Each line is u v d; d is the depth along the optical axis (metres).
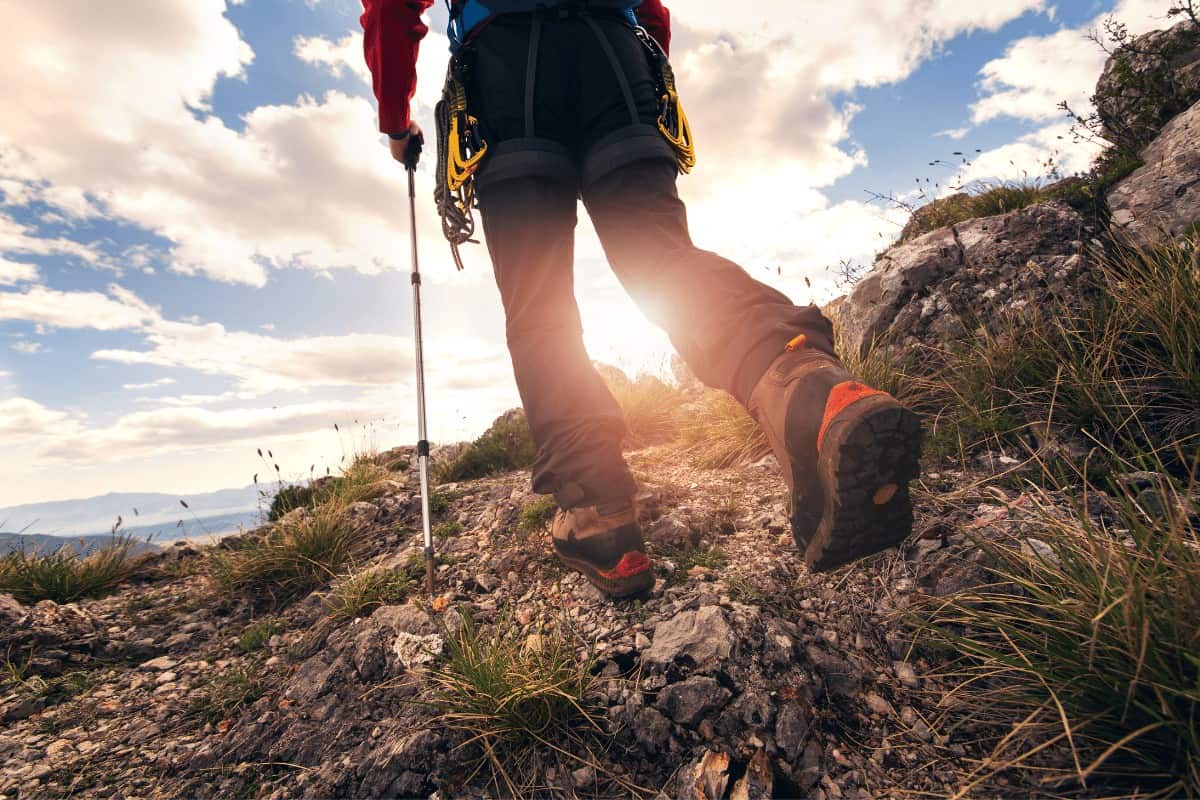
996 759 1.31
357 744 1.68
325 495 4.32
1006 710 1.39
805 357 1.25
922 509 2.06
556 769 1.49
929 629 1.59
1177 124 3.55
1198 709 1.18
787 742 1.43
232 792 1.62
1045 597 1.47
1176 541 1.33
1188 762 1.13
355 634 2.16
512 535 2.72
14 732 2.01
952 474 2.26
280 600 2.89
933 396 2.76
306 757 1.68
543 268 1.69
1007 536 1.80
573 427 1.79
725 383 1.39
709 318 1.38
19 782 1.74
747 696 1.54
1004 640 1.54
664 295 1.51
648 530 2.42
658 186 1.62
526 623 2.05
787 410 1.23
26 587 3.17
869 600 1.79
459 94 1.68
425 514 2.49
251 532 3.95
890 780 1.33
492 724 1.58
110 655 2.53
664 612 1.90
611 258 1.68
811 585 1.90
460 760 1.54
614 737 1.53
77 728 2.00
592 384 1.83
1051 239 3.04
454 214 1.86
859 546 1.28
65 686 2.27
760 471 2.90
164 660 2.45
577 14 1.65
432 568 2.44
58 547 3.46
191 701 2.10
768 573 1.99
